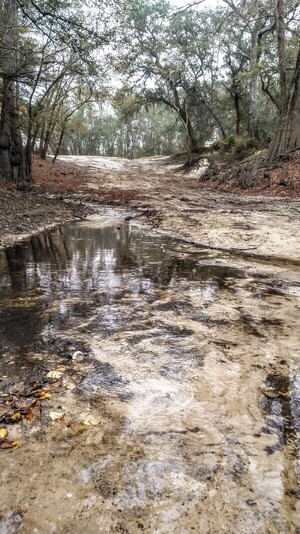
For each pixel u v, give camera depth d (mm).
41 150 28219
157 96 34594
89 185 17359
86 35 9594
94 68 11844
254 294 3795
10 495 1404
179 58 30828
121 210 10906
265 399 2004
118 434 1725
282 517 1313
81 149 81062
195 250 6031
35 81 12070
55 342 2713
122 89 24875
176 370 2297
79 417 1850
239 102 35969
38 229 8016
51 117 21297
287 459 1575
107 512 1335
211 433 1730
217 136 46969
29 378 2225
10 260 5438
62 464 1550
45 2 8758
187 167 27828
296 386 2129
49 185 16219
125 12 10359
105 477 1480
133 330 2914
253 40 26656
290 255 5539
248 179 16234
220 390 2084
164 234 7438
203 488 1430
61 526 1286
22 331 2918
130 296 3762
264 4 21672
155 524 1289
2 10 10508
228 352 2539
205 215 9227
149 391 2074
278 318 3150
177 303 3535
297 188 13547
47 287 4086
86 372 2285
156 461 1561
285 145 17422
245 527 1277
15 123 15000
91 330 2922
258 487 1437
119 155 84562
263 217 8656
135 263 5188
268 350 2568
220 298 3680
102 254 5793
